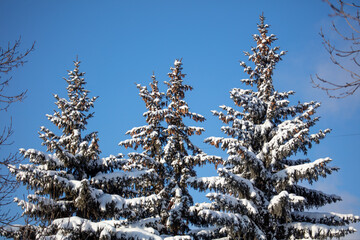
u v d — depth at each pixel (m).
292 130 15.49
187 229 17.22
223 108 17.81
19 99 7.38
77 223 12.20
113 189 15.97
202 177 16.09
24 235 9.55
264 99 18.02
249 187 14.55
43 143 15.03
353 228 13.71
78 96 17.95
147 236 12.71
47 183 13.16
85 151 15.22
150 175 15.38
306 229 14.43
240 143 16.58
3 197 7.89
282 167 16.58
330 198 16.34
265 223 15.29
